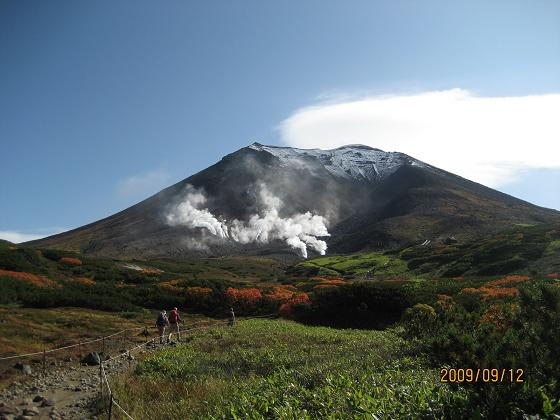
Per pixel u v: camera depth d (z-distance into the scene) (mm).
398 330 24922
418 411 8008
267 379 13336
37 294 39312
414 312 25156
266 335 27375
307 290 61250
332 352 20406
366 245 153375
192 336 29453
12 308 34781
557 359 7984
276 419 8938
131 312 40875
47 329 27609
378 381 11375
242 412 9859
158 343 26938
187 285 58719
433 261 84188
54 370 18625
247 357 19297
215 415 9992
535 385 7188
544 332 8766
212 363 18531
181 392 13156
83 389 15258
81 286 48875
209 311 49625
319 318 42812
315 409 9555
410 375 11984
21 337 24469
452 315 19469
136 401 12453
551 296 10461
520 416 6758
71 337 26094
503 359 7703
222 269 122875
